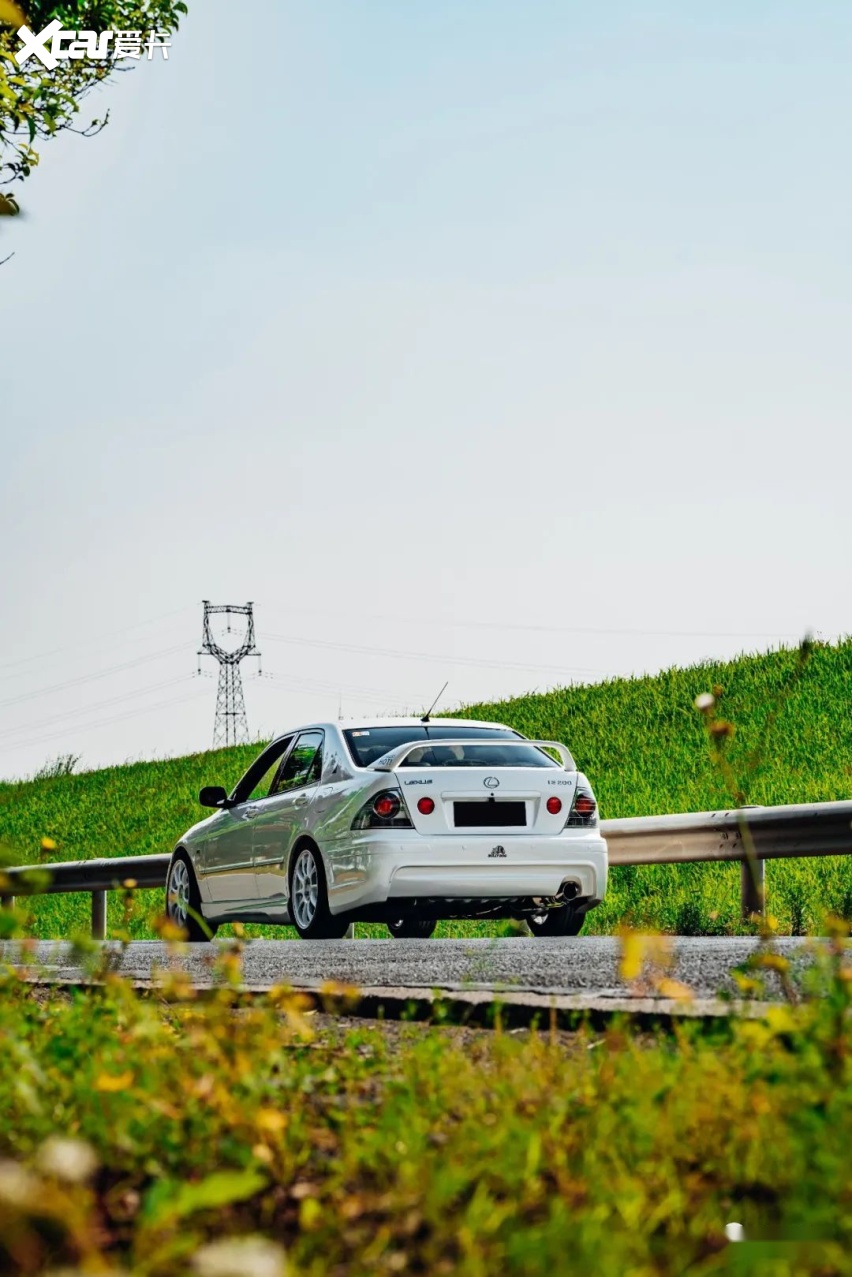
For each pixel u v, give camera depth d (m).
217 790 26.64
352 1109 8.10
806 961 14.19
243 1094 8.05
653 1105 7.36
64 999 13.77
